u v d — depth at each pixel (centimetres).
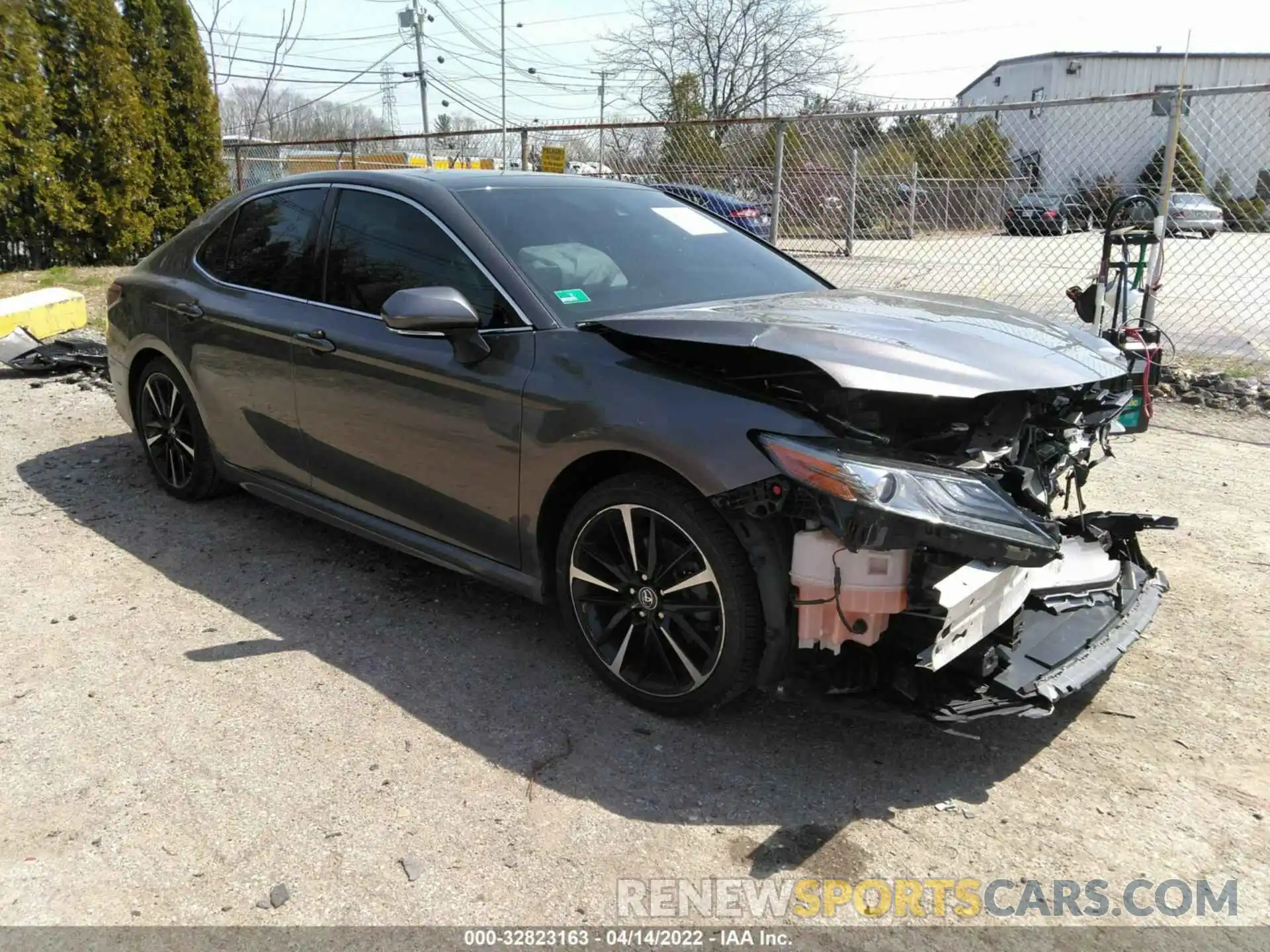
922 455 257
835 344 259
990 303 356
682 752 278
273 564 410
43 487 505
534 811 252
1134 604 309
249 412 409
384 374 340
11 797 255
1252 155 866
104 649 335
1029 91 3691
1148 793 262
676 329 271
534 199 361
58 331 820
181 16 1542
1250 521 461
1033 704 255
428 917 216
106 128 1444
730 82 3534
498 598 380
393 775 267
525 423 299
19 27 1345
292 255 393
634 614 292
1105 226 585
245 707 300
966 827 248
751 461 249
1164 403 684
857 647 258
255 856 234
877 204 953
